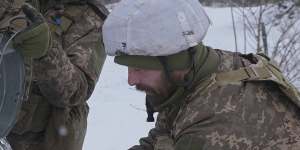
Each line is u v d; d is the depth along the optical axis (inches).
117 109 313.4
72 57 105.1
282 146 73.2
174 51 73.2
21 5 92.9
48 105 109.3
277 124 73.7
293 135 73.8
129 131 260.5
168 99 76.5
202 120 72.3
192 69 75.0
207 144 71.1
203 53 76.4
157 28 73.2
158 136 83.6
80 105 113.4
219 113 72.1
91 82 106.9
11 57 83.4
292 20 342.6
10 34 84.0
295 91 77.2
